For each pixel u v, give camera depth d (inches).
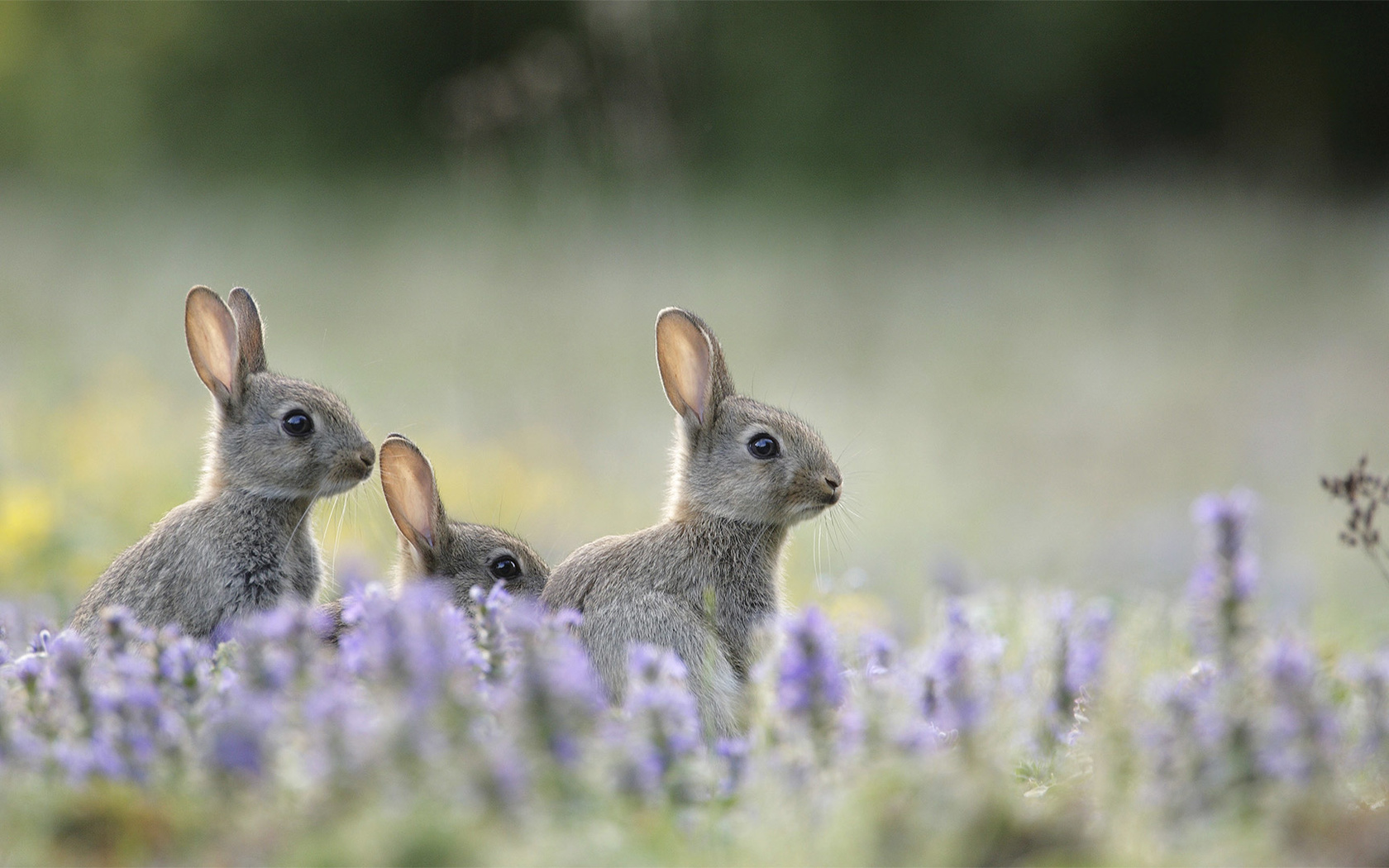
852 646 241.0
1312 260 1198.3
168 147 1672.0
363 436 317.1
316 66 1692.9
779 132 1588.3
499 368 759.7
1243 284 1112.8
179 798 158.2
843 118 1595.7
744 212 1402.6
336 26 1679.4
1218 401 837.2
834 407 761.6
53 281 936.9
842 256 1189.1
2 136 1678.2
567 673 154.7
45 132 1678.2
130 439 538.9
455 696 154.7
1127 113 1646.2
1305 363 929.5
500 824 140.8
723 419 288.7
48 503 429.4
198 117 1686.8
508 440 625.6
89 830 154.9
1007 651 274.2
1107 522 605.9
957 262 1183.6
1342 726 194.7
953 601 297.4
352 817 141.8
